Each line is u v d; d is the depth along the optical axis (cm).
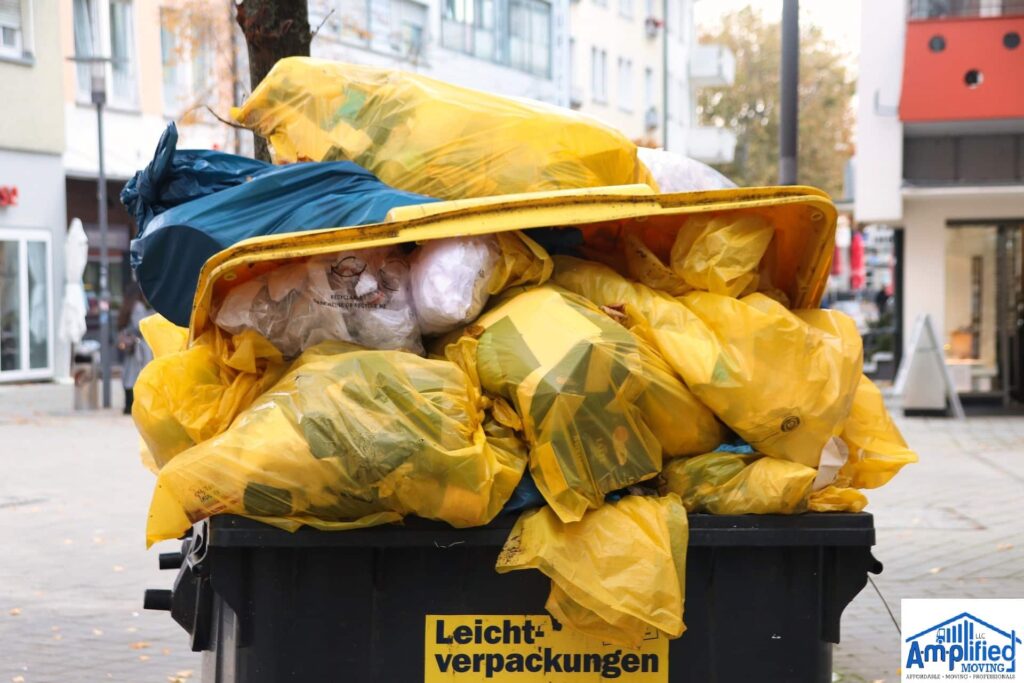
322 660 328
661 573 322
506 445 335
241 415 331
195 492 315
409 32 2509
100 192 1953
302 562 327
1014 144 1894
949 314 1914
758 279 382
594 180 414
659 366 355
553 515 330
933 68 1827
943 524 934
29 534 919
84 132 2603
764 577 338
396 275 350
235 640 326
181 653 632
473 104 414
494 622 332
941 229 1906
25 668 603
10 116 2339
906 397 1731
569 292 365
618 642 326
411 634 330
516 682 334
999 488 1101
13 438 1481
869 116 1859
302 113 429
